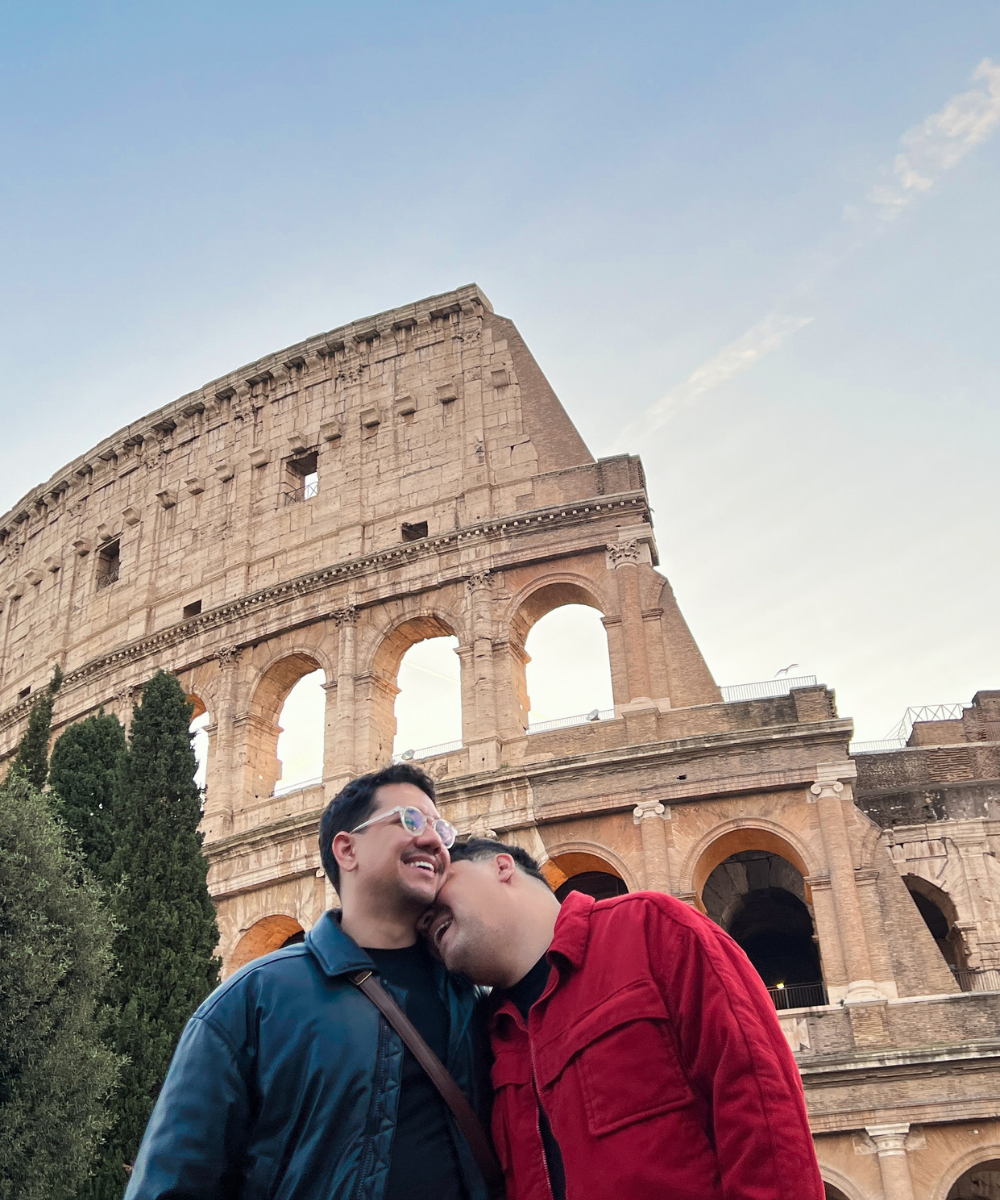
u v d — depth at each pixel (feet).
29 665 210.59
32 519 230.07
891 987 120.37
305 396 194.39
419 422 180.24
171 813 120.06
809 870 127.75
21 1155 87.66
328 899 142.61
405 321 188.75
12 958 95.40
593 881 153.79
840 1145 113.50
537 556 157.38
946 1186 109.91
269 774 168.04
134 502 208.23
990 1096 112.47
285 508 185.16
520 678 157.38
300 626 169.58
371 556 166.50
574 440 168.86
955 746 158.81
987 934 143.02
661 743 136.15
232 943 147.64
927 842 150.00
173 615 188.03
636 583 151.74
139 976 108.06
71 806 129.29
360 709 159.02
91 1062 95.96
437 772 147.84
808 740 134.00
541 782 140.15
